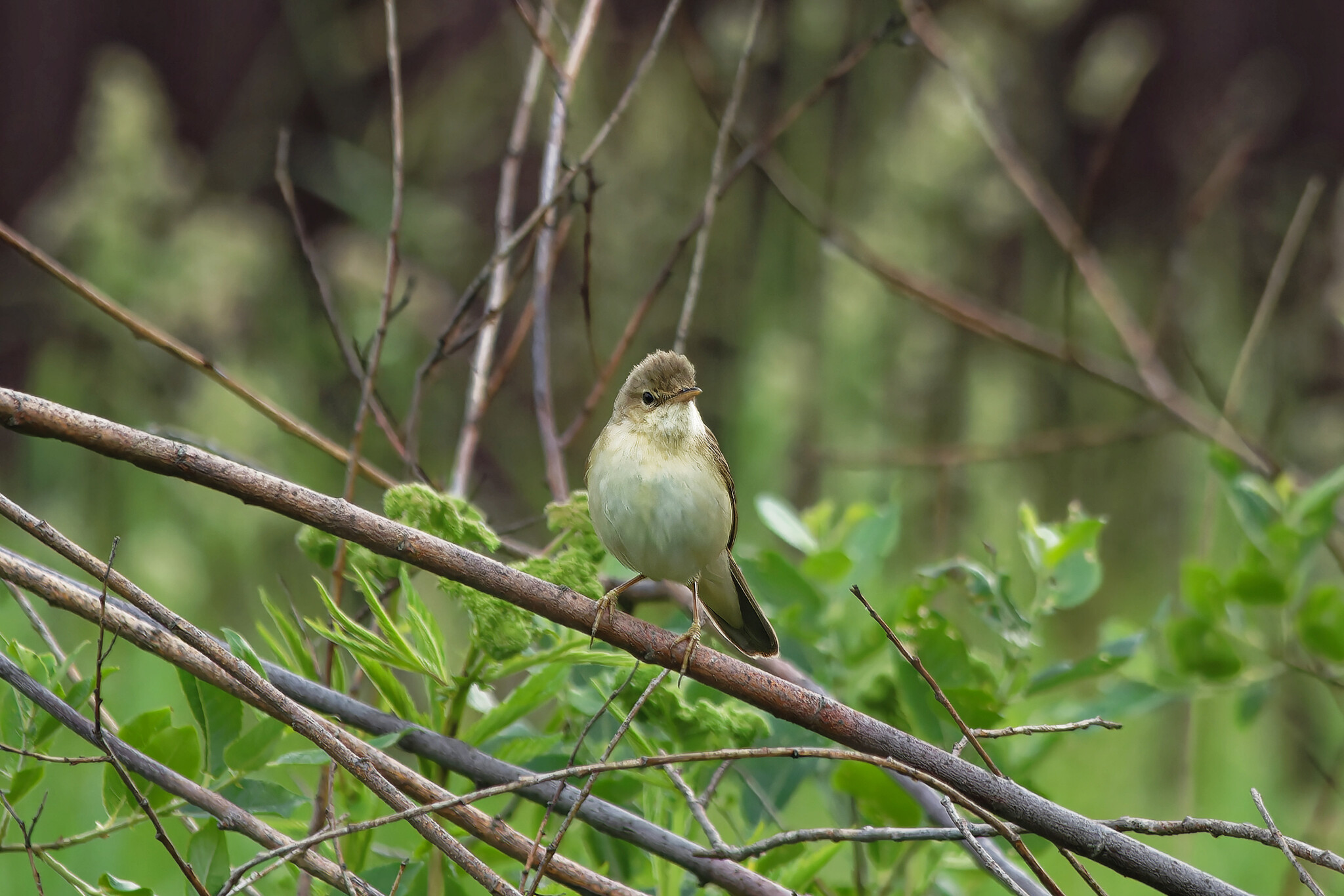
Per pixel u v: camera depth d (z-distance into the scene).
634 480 6.07
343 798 5.91
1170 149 18.12
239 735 5.06
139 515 13.33
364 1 17.42
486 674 5.21
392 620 6.06
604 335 14.91
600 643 6.36
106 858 8.34
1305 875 4.12
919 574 6.47
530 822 6.88
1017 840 4.05
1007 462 13.82
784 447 13.45
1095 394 15.35
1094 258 9.88
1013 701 6.43
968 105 8.80
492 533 5.33
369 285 14.02
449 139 16.17
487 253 16.39
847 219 14.22
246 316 14.75
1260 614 7.84
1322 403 15.46
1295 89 18.17
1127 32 14.60
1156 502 15.32
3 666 4.45
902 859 6.25
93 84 14.87
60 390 14.30
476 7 17.41
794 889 5.55
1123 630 8.09
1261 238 16.86
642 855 6.20
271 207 17.42
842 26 13.93
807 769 6.69
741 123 9.54
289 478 13.30
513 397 15.74
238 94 18.00
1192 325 15.14
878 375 14.10
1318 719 11.12
